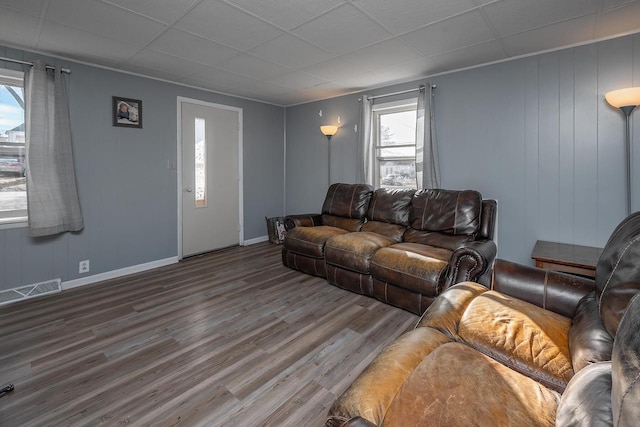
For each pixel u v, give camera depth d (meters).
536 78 3.02
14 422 1.49
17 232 2.95
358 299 2.96
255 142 5.11
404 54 3.07
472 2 2.14
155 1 2.13
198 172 4.38
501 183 3.27
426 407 0.95
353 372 1.88
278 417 1.53
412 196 3.49
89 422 1.49
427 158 3.64
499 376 1.11
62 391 1.70
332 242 3.24
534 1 2.12
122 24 2.45
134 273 3.70
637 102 2.37
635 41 2.56
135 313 2.64
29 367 1.91
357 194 3.95
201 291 3.14
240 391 1.71
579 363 1.11
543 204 3.04
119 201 3.58
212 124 4.50
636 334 0.65
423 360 1.18
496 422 0.90
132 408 1.58
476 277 2.33
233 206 4.87
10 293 2.88
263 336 2.28
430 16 2.34
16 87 2.98
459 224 2.95
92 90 3.33
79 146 3.26
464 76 3.47
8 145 2.96
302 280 3.46
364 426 0.80
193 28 2.53
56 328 2.38
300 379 1.81
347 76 3.78
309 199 5.28
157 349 2.11
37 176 2.91
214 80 3.95
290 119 5.48
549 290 1.70
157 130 3.89
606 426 0.67
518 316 1.48
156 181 3.91
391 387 1.03
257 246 5.00
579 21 2.40
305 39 2.74
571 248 2.74
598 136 2.74
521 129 3.13
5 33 2.58
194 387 1.74
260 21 2.42
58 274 3.18
